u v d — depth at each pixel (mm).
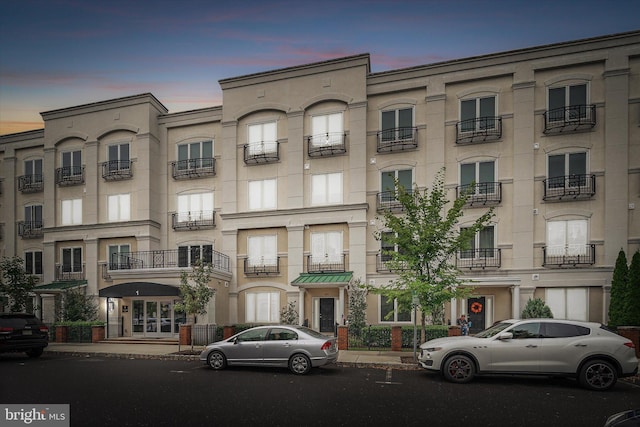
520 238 19250
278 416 7477
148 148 24594
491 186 19891
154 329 21453
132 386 10039
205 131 24750
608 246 18188
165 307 21375
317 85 22297
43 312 25000
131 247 24609
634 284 16266
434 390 9555
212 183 24359
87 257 25125
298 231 21906
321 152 21953
